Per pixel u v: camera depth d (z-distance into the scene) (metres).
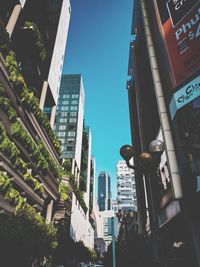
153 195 20.31
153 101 23.03
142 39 27.69
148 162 7.50
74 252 51.53
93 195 138.00
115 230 20.14
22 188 24.86
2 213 20.39
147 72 25.41
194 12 15.15
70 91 114.44
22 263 19.75
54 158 39.06
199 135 12.59
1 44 21.77
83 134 119.69
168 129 15.08
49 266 26.48
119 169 149.38
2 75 21.91
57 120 103.50
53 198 37.34
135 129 31.83
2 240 17.84
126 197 136.62
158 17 18.52
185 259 13.62
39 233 21.84
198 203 11.95
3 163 20.70
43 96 37.19
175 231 15.98
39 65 37.66
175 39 15.78
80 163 97.38
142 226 26.66
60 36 48.31
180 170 13.28
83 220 81.44
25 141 25.25
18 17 28.53
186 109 13.77
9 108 22.36
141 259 17.88
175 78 14.67
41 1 34.38
